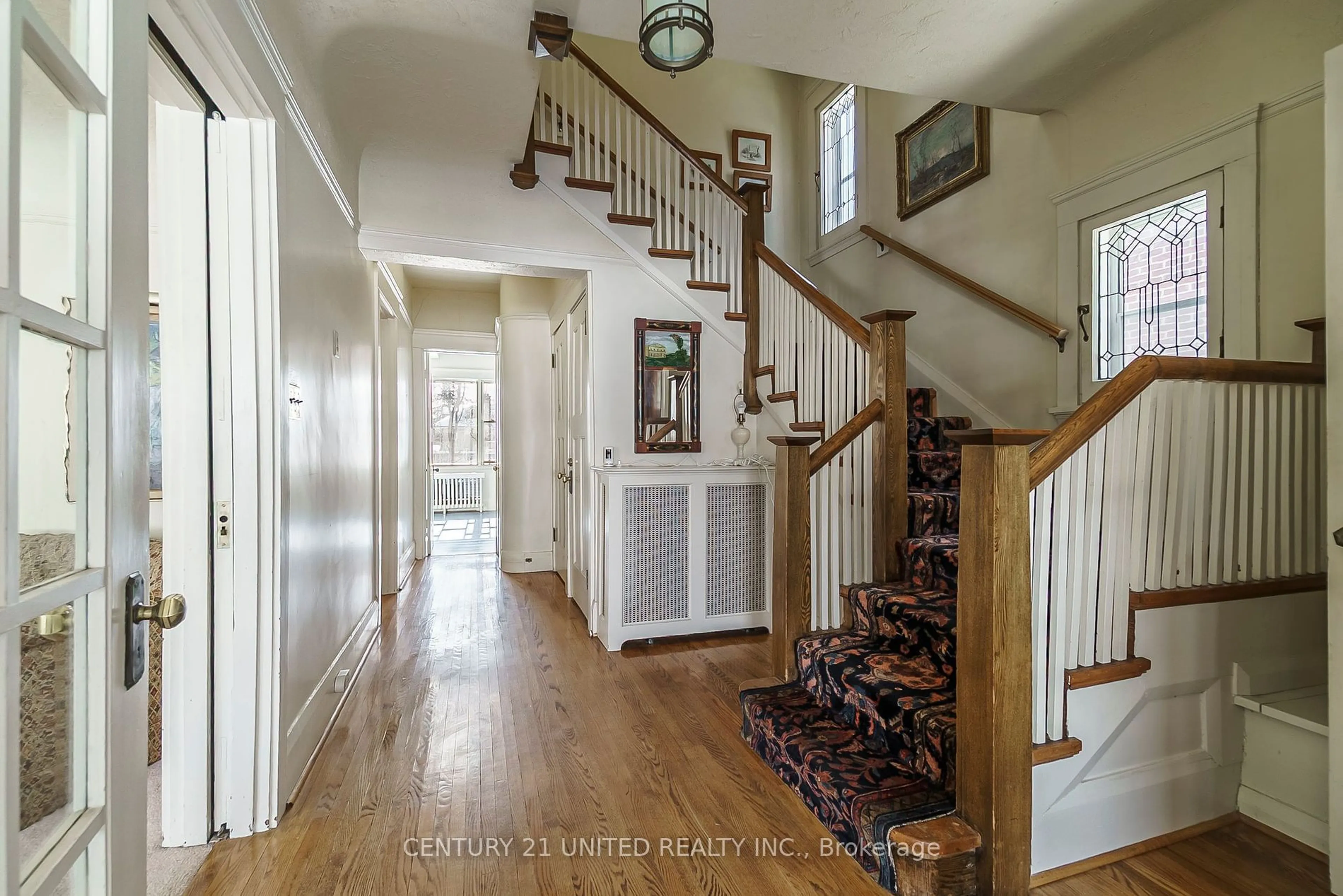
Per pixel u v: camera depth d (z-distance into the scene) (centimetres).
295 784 195
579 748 224
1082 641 165
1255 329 227
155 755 211
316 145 225
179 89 158
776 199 551
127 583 78
